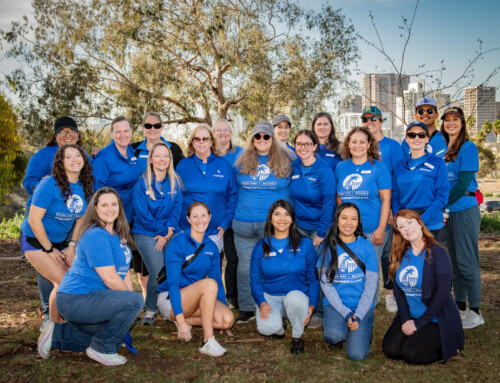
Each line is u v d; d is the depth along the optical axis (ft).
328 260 14.73
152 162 16.42
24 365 12.92
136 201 16.60
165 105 80.12
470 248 16.70
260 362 13.76
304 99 76.28
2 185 76.28
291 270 15.28
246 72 75.41
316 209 17.25
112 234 13.47
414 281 13.92
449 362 13.65
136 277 24.84
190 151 17.84
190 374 12.82
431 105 20.15
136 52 73.77
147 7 70.74
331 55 76.28
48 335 13.28
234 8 75.66
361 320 14.10
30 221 14.16
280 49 77.15
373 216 16.33
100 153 17.47
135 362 13.52
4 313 17.99
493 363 13.50
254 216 17.38
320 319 17.02
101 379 12.28
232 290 20.12
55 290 14.25
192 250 15.26
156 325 17.10
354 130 16.15
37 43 71.87
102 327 13.12
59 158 14.35
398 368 13.28
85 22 70.64
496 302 19.53
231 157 19.93
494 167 219.41
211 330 14.47
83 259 13.06
